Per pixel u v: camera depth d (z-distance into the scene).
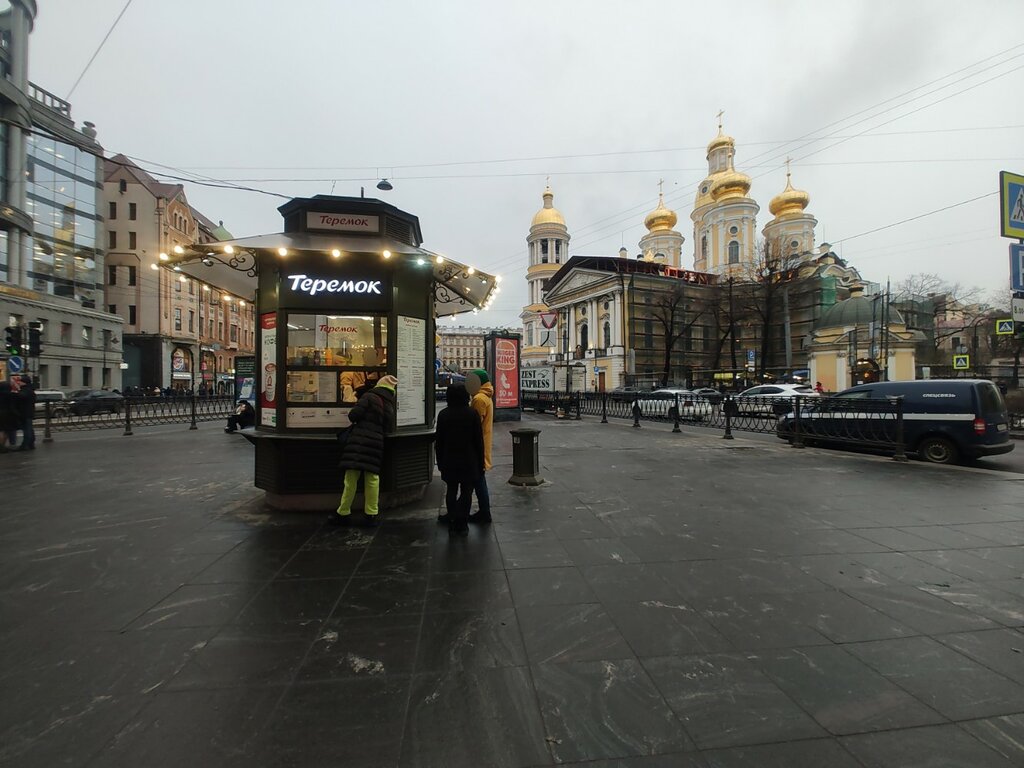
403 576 3.69
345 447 4.90
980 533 4.73
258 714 2.16
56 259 34.69
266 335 5.59
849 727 2.08
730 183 55.19
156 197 42.22
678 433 14.31
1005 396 19.38
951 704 2.23
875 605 3.23
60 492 6.43
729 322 42.41
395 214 6.02
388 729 2.07
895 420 9.43
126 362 40.94
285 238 5.47
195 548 4.28
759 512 5.47
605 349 52.69
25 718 2.12
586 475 7.64
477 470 4.68
